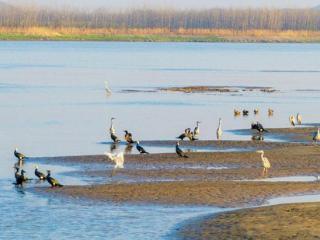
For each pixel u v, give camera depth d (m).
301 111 82.50
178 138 58.91
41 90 103.44
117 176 44.12
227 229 32.28
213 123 71.12
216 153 51.97
